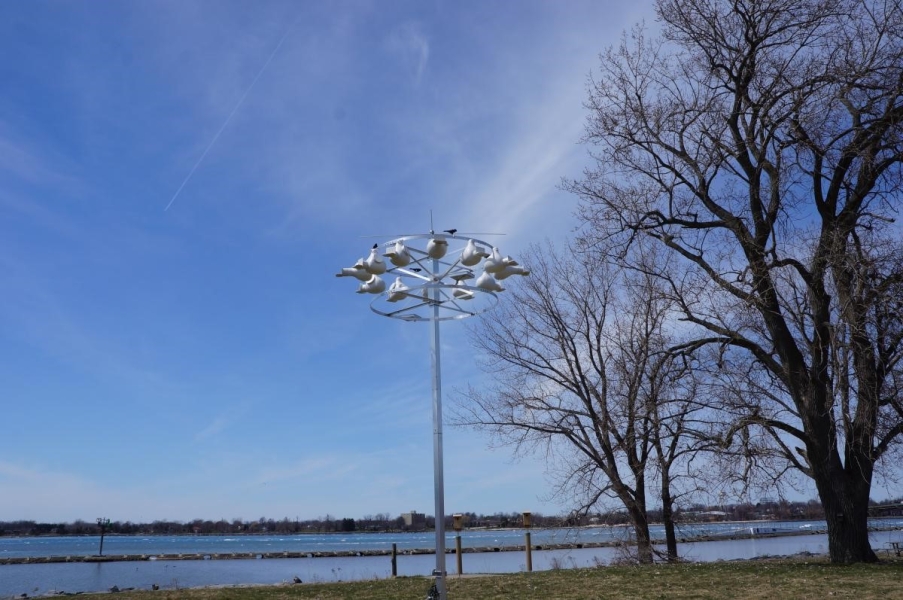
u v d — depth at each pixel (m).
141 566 43.97
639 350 20.92
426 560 41.59
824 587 11.38
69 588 28.03
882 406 15.31
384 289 9.81
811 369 15.61
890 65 14.84
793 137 15.65
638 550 20.75
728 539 51.50
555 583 14.02
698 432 18.58
